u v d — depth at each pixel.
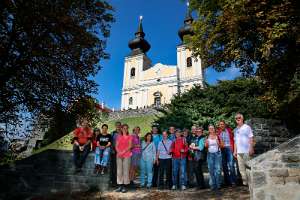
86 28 14.17
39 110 13.68
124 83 74.62
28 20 11.71
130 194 8.68
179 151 9.53
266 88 12.84
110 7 14.75
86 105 14.62
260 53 11.87
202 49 13.82
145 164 10.05
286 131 10.94
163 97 67.56
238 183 9.44
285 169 5.80
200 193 8.45
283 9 9.78
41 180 9.23
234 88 19.61
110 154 9.53
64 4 12.66
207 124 18.42
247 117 17.59
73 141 9.52
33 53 11.81
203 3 13.53
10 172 9.16
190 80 66.62
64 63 13.51
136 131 10.39
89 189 9.16
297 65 11.56
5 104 12.28
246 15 10.49
